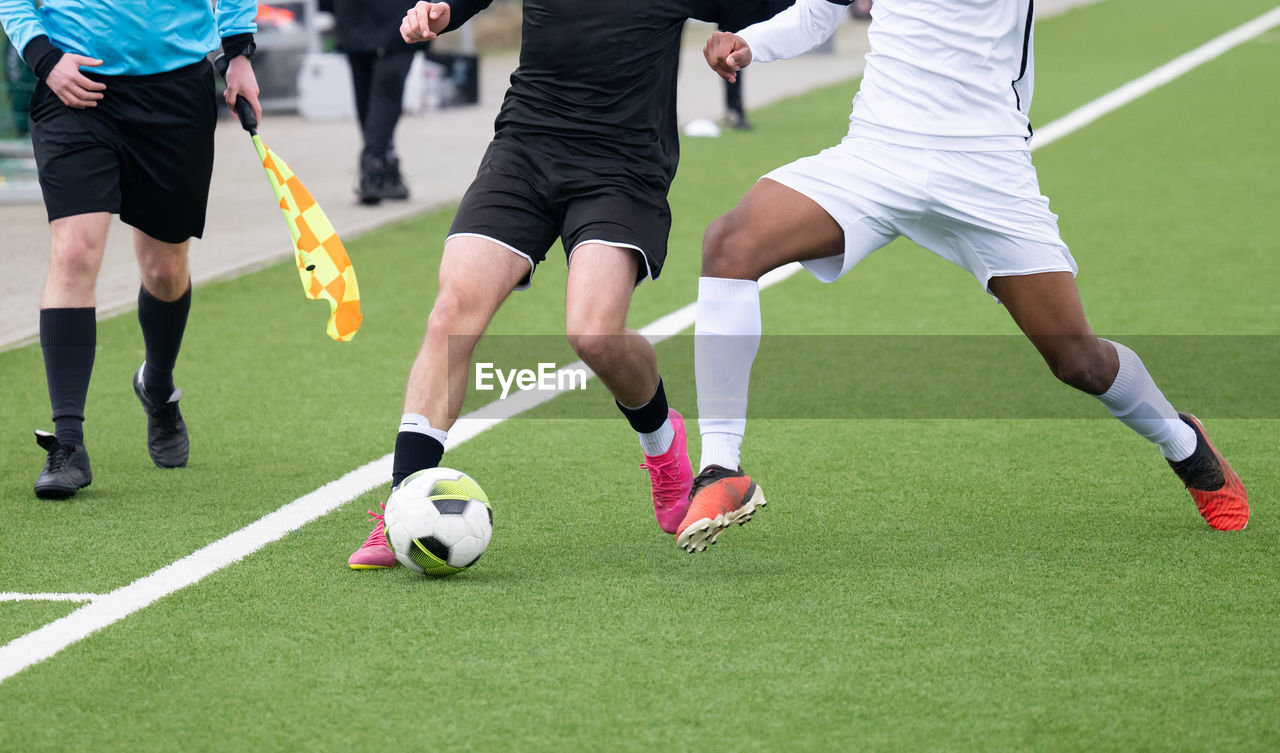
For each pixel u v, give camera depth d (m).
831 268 13.15
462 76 54.25
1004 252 12.91
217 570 12.99
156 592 12.41
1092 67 59.00
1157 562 12.90
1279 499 14.80
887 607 11.84
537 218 13.26
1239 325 23.16
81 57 14.90
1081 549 13.31
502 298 13.27
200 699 10.23
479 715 9.90
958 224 12.87
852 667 10.62
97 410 19.25
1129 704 9.93
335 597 12.25
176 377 20.83
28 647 11.21
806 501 15.02
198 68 15.58
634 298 26.05
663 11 13.03
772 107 51.38
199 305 25.42
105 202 15.27
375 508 14.98
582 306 12.58
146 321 16.00
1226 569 12.68
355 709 10.02
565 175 13.05
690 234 31.56
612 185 13.05
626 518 14.55
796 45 13.25
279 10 53.16
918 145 12.67
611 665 10.71
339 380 20.64
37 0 28.69
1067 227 31.75
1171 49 63.44
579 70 13.01
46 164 15.15
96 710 10.08
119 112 15.20
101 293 26.50
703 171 39.03
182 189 15.58
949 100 12.62
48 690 10.41
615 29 12.88
